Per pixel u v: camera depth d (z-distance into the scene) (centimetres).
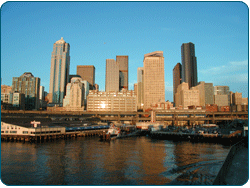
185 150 8850
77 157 7175
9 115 18550
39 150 8294
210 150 8856
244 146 6719
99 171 5519
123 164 6278
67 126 15238
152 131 16375
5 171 5378
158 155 7675
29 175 5097
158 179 4869
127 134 16075
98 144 10594
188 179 4850
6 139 11219
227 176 3747
